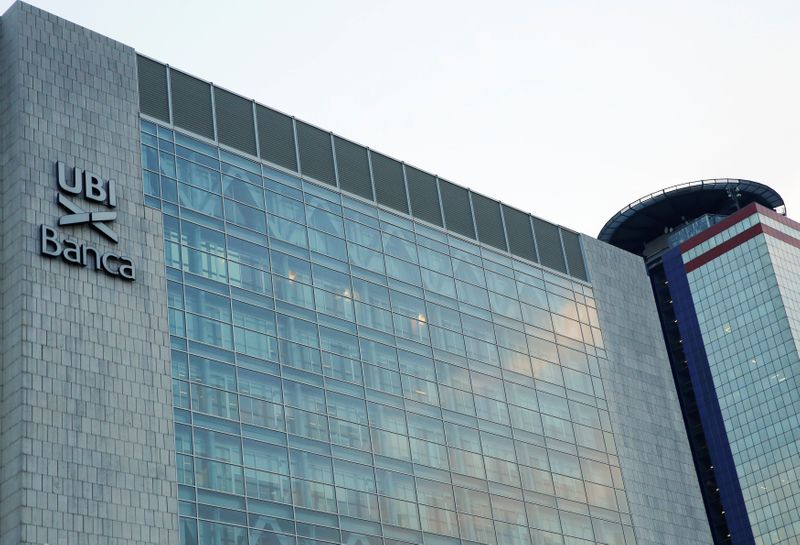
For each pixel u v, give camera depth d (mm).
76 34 80062
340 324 90000
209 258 83188
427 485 89000
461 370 97500
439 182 106625
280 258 88438
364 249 95750
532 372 103812
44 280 69438
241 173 89312
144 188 81500
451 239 104250
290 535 77750
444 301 99875
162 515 68438
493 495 93562
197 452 74875
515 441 98250
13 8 77688
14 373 66500
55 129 75125
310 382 85062
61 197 72562
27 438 64625
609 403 109562
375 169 101250
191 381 77062
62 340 68625
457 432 93875
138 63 85438
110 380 69750
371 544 82562
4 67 76562
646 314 120875
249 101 93312
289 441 81188
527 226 112938
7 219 71250
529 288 108938
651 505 107062
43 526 63094
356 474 84375
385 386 90500
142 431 69875
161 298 75125
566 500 99438
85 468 66188
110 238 74062
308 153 96000
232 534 74188
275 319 85312
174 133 85812
